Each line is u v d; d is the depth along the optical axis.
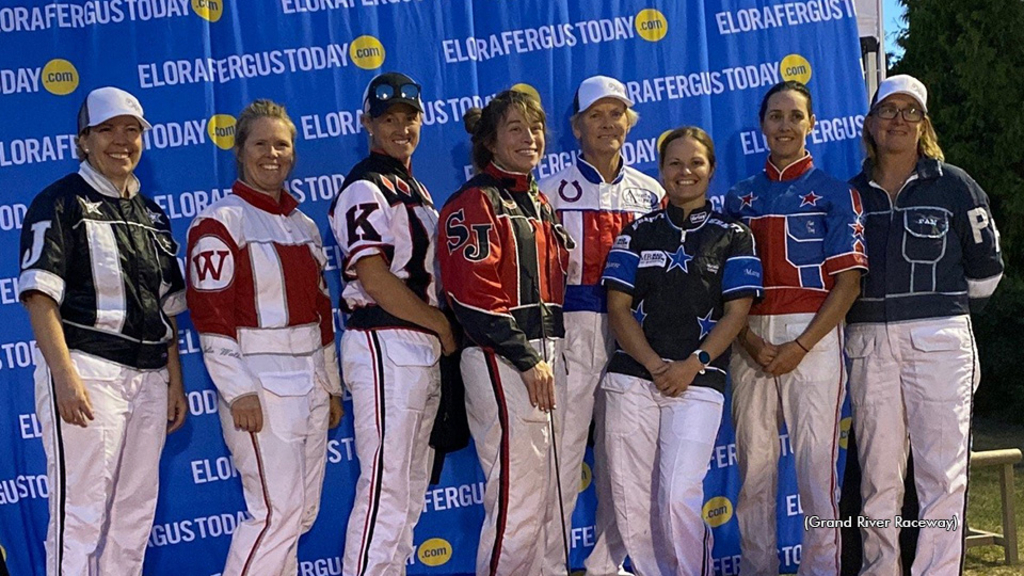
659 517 3.27
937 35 9.60
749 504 3.46
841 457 3.87
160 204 3.62
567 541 3.38
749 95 3.90
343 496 3.73
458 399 3.19
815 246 3.27
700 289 3.12
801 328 3.25
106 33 3.63
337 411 3.41
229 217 3.05
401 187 3.11
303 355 3.14
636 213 3.50
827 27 3.93
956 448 3.20
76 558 2.86
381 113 3.09
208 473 3.67
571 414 3.41
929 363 3.20
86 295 2.88
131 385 2.96
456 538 3.79
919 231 3.22
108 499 3.02
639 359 3.13
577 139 3.63
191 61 3.65
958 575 3.23
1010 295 7.73
